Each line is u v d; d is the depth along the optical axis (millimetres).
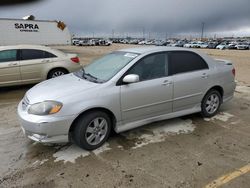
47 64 8047
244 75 11766
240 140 4090
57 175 3156
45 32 19125
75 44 65438
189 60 4680
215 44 59906
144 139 4113
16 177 3127
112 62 4352
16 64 7590
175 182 2984
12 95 7363
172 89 4367
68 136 3553
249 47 53688
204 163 3391
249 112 5473
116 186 2922
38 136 3475
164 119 4473
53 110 3422
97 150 3762
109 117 3902
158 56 4336
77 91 3627
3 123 4945
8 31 17438
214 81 4945
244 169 3242
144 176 3107
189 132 4387
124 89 3865
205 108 4969
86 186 2932
